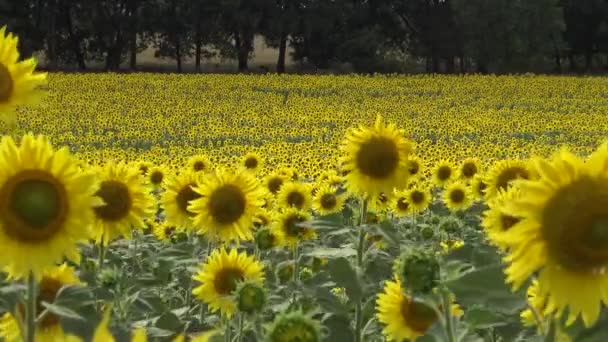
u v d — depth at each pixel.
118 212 5.82
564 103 49.50
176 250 7.83
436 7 85.88
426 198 11.60
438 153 22.23
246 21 79.81
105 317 1.91
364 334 5.25
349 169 6.42
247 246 8.24
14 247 3.48
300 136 32.47
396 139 6.44
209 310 6.92
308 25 81.50
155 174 12.52
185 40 80.75
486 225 4.25
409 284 3.38
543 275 2.61
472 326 3.69
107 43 80.69
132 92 49.75
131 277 7.23
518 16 80.75
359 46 81.50
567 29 91.25
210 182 6.72
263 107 43.34
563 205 2.59
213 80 56.62
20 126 32.72
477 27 81.19
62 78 54.09
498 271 3.00
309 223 5.88
